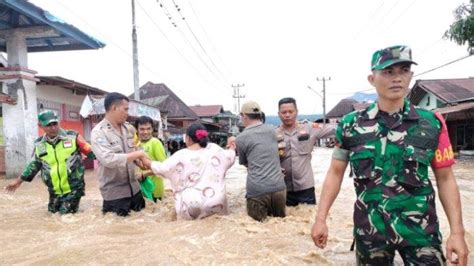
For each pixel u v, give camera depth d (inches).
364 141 87.4
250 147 201.0
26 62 471.5
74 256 136.6
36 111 477.4
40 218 206.7
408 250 86.6
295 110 233.3
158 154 249.1
